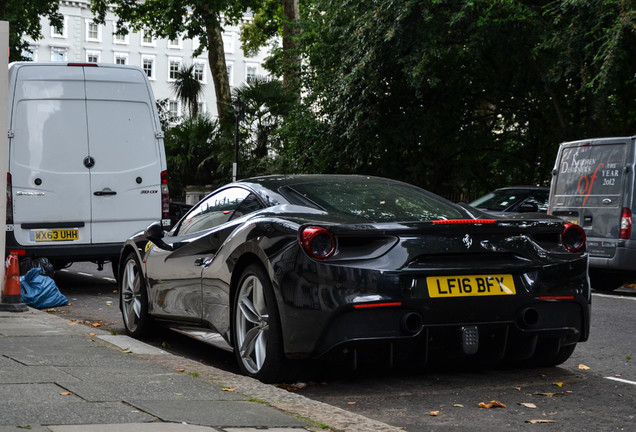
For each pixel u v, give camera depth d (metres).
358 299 5.00
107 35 90.88
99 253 11.22
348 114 22.62
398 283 5.07
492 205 15.78
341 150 23.84
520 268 5.35
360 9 21.81
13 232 10.83
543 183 24.75
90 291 11.78
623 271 12.77
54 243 11.03
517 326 5.33
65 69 11.17
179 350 6.96
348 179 6.25
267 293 5.26
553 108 22.84
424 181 24.08
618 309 10.07
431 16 19.19
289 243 5.16
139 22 40.94
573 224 5.66
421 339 5.17
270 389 4.81
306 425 3.99
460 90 23.14
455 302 5.16
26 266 10.84
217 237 6.07
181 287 6.50
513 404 5.01
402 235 5.18
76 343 6.27
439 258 5.21
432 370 5.93
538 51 18.64
